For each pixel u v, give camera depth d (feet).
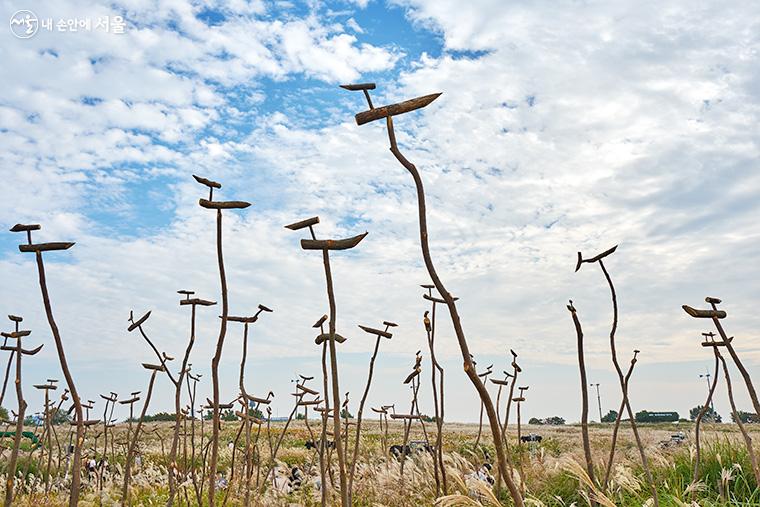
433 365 20.08
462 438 66.03
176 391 18.42
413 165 8.48
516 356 24.75
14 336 17.06
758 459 24.32
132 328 18.58
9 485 17.97
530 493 25.35
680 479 24.61
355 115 8.71
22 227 12.59
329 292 12.17
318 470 34.32
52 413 30.86
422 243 8.30
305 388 23.41
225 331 14.46
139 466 38.19
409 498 25.54
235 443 23.65
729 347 14.19
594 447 49.32
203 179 13.94
